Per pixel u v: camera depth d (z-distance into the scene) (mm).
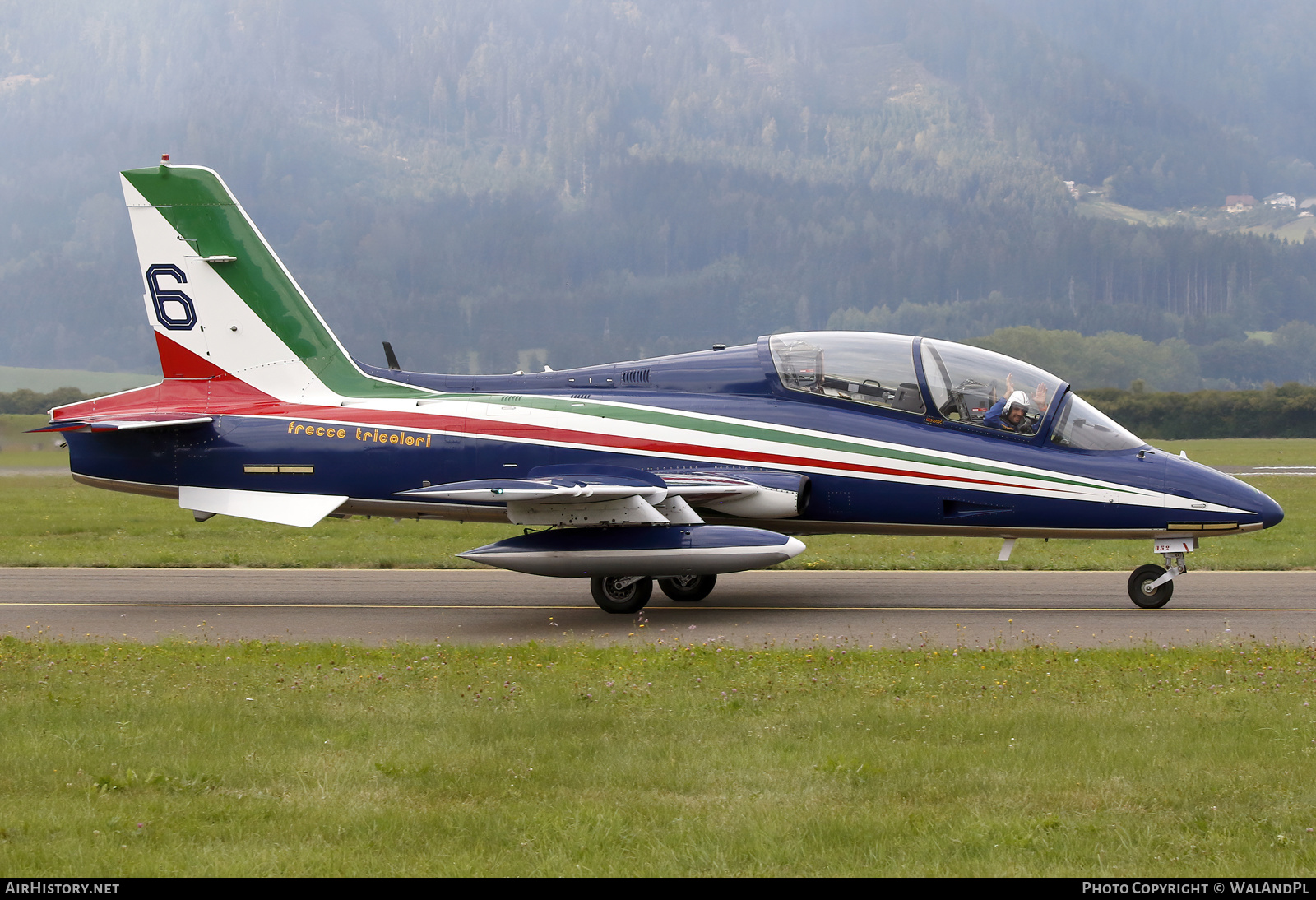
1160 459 44375
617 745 23750
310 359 50562
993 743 23906
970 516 44844
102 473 50344
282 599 49000
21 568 58969
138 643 36906
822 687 29297
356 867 17688
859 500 45344
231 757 23109
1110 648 35469
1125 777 21625
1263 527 43000
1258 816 19594
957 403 45500
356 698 28141
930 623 41375
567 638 38906
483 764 22453
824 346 47094
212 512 49281
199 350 50750
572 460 46469
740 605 46344
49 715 26453
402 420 48094
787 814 19672
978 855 18109
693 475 45406
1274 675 30094
